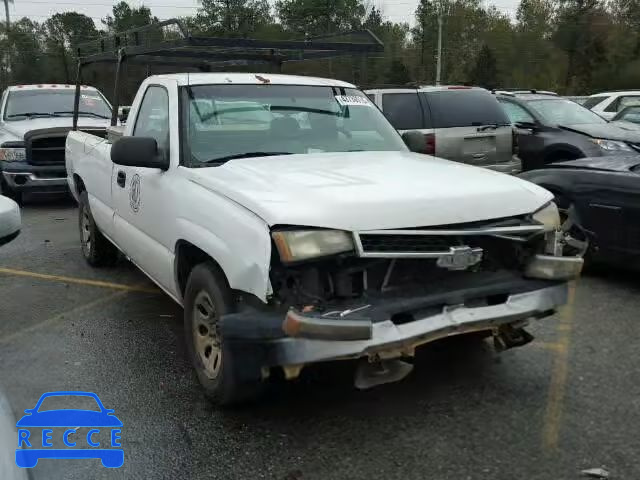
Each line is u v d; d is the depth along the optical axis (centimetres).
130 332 512
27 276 671
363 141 487
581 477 314
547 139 1032
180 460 335
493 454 334
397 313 324
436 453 336
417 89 917
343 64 763
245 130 454
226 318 321
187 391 409
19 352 475
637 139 962
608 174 592
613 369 430
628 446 339
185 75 481
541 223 364
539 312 363
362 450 340
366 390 402
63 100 1188
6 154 1038
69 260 733
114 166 550
